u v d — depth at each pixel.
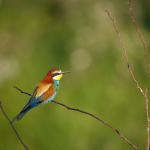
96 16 15.23
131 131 13.16
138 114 13.41
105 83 13.63
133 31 14.80
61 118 12.80
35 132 12.70
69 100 13.07
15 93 13.03
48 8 15.79
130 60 14.12
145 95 5.62
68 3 16.05
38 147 12.61
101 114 13.06
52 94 9.20
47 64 13.71
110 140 12.88
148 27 15.02
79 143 12.57
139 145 13.05
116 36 14.55
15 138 12.67
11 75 13.48
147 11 15.40
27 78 13.27
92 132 12.80
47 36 14.70
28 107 8.46
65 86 13.46
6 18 15.02
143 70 14.09
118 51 14.27
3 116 12.79
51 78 9.42
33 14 15.45
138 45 14.45
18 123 12.75
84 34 14.75
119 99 13.32
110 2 15.52
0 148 12.48
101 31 14.77
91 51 14.30
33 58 13.81
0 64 13.69
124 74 13.90
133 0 15.52
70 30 14.93
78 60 14.05
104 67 13.91
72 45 14.42
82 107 13.03
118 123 13.11
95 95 13.28
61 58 14.00
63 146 12.47
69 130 12.66
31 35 14.70
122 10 15.35
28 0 15.76
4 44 14.28
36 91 8.92
